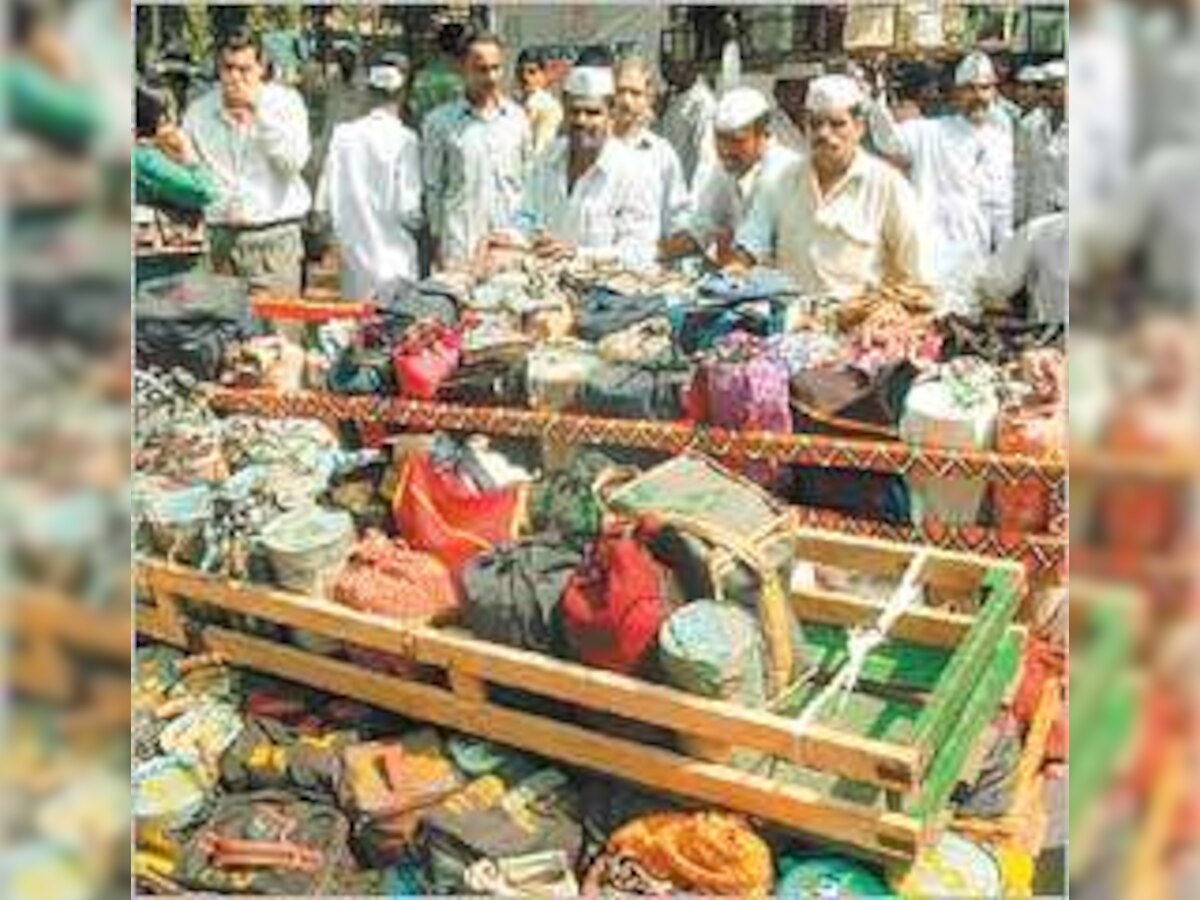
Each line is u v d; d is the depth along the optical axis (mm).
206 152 4109
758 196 3605
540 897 1805
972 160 4121
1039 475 2311
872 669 2096
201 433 2699
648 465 2695
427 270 4594
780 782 1834
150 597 2404
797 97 5426
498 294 3406
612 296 3316
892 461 2459
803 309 3078
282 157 4145
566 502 2418
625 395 2717
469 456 2551
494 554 2162
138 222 3410
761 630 1919
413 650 2088
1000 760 1925
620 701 1889
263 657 2295
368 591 2176
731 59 5520
